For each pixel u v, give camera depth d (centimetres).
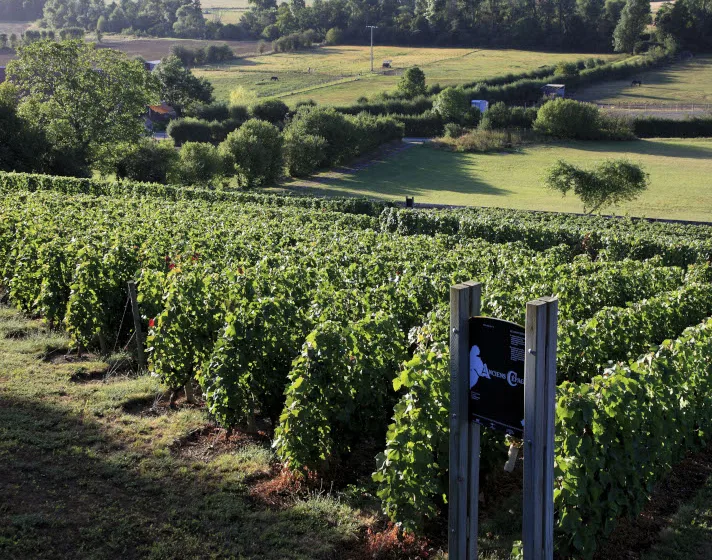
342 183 6362
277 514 745
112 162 5525
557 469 689
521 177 6675
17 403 967
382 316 980
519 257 1802
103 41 19162
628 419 748
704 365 959
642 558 716
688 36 14912
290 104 10362
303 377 822
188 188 3784
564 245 2288
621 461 747
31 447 827
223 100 11294
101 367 1172
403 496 706
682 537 752
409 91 10806
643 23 14938
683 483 910
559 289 1358
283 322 984
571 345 1019
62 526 675
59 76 5422
